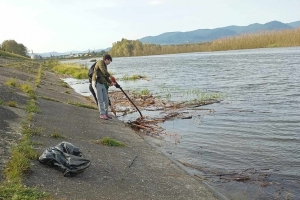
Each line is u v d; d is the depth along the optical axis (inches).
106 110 485.7
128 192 219.5
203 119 497.0
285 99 641.6
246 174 273.7
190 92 800.9
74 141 322.0
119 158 295.1
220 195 233.3
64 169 224.7
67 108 522.3
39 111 428.8
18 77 868.6
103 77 474.0
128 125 474.6
